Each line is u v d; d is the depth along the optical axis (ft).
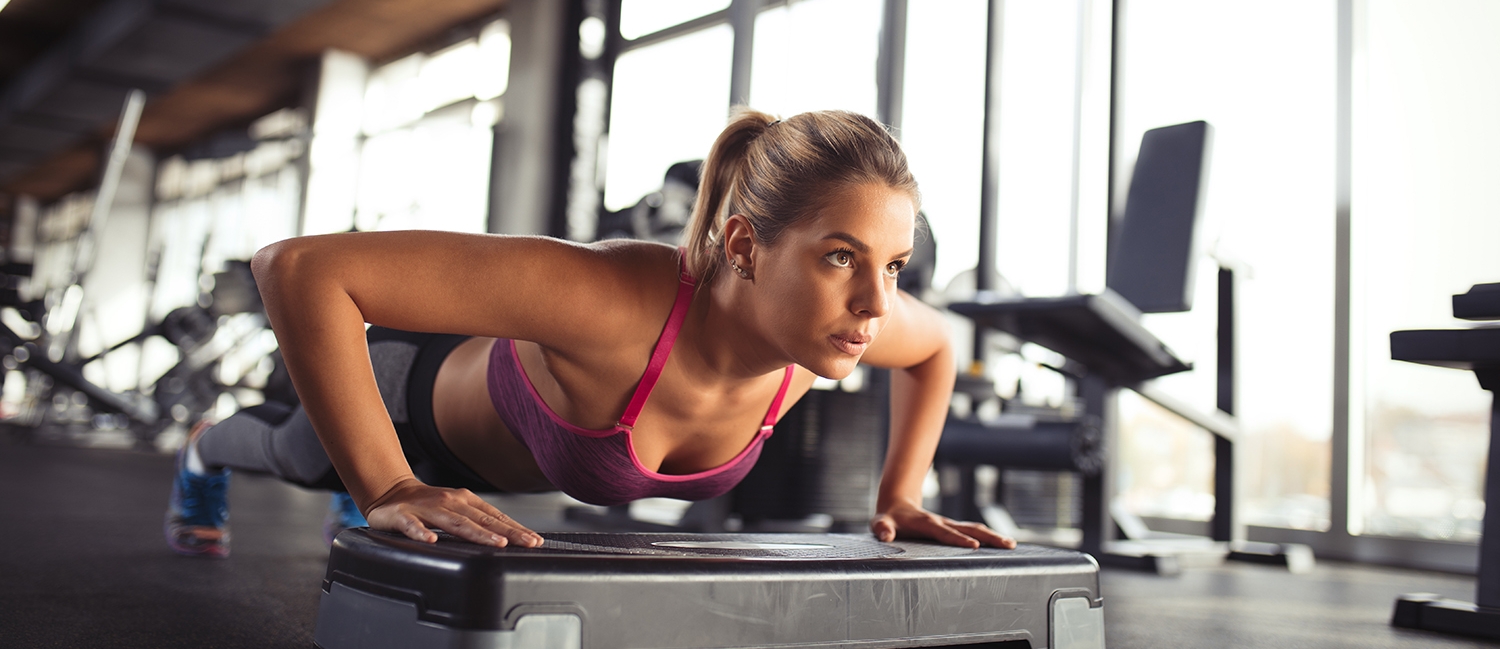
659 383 3.65
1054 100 15.12
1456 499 11.14
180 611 4.95
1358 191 12.23
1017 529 12.67
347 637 3.00
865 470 11.39
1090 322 8.89
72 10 30.66
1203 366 13.56
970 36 16.15
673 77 21.76
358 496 3.33
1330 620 6.58
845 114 3.24
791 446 10.86
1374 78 12.22
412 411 4.66
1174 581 8.80
